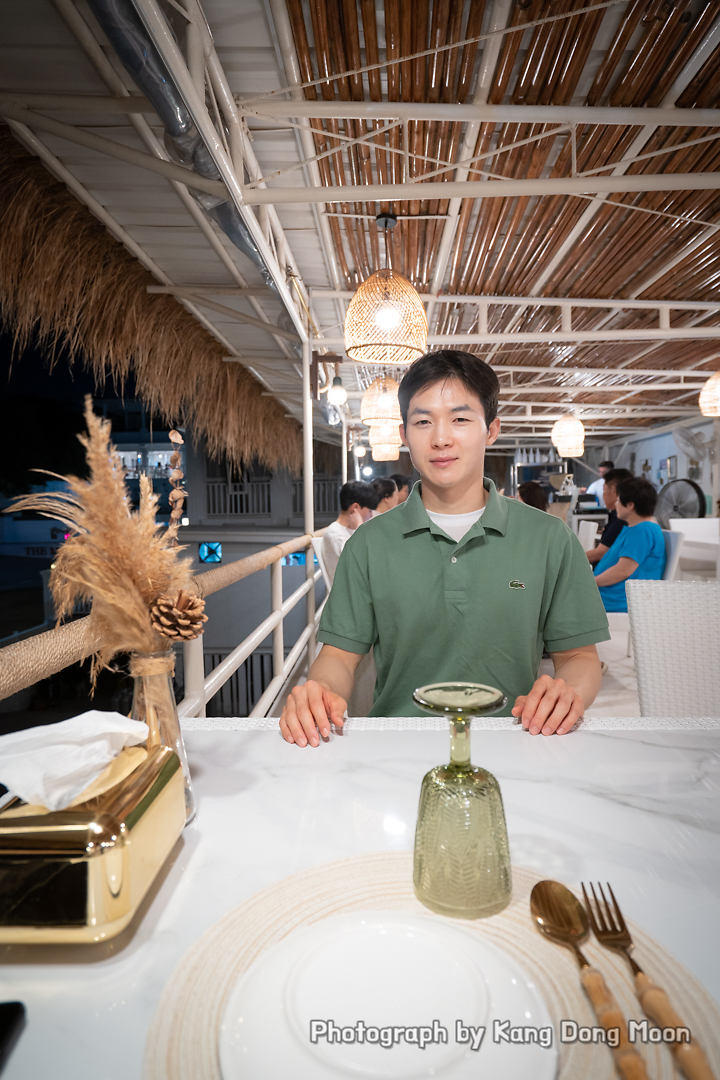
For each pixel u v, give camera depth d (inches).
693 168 127.9
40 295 125.4
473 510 60.2
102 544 25.3
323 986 18.6
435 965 19.4
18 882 21.1
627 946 20.8
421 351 147.0
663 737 41.3
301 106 101.9
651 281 187.6
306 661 199.0
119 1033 18.2
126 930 22.7
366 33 91.4
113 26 68.4
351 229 153.1
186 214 133.5
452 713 22.7
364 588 60.4
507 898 23.4
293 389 308.2
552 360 310.7
